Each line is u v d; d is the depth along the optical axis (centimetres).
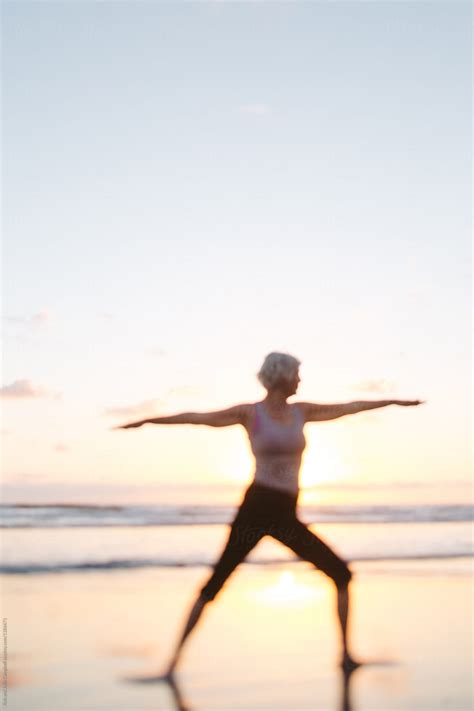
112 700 461
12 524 2112
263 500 501
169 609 785
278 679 511
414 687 494
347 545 1505
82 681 505
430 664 556
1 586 927
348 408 521
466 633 668
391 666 547
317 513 2872
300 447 507
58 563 1170
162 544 1515
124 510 2698
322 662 559
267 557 1259
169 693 477
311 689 486
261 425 502
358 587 920
